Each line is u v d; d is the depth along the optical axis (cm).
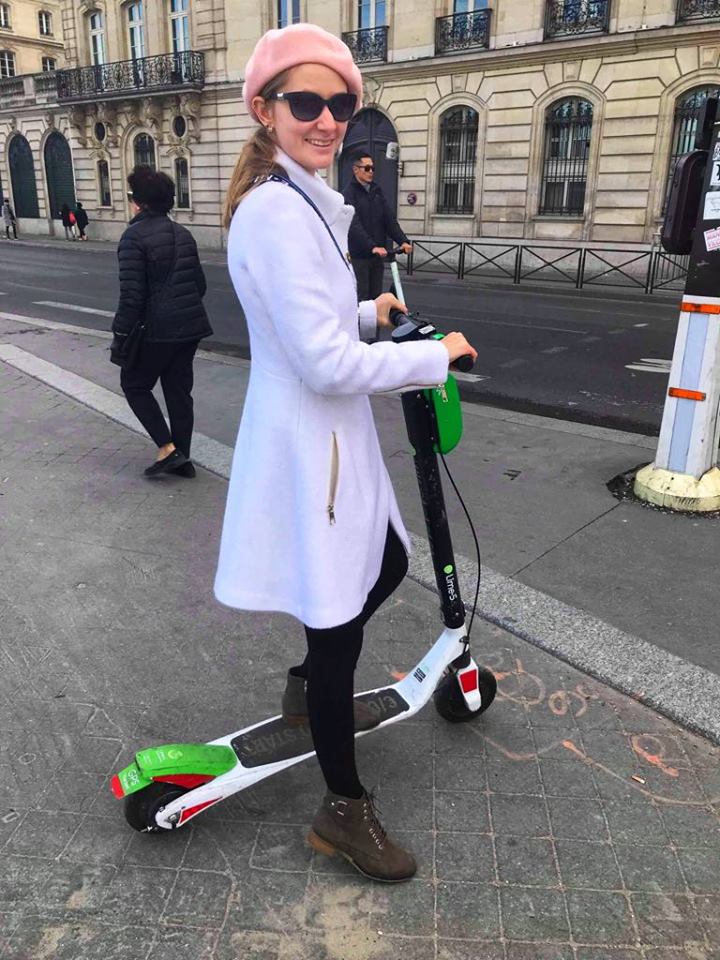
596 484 455
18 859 200
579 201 1950
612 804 219
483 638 300
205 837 208
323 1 2253
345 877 196
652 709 260
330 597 174
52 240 3167
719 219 384
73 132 3125
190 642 297
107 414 594
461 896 190
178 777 200
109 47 2930
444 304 1358
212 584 341
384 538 193
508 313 1246
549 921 184
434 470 213
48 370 735
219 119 2620
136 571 353
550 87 1897
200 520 409
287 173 162
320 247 159
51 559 364
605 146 1853
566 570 351
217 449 518
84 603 325
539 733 248
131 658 287
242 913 186
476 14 1969
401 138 2178
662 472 425
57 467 487
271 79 157
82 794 222
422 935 180
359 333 209
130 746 241
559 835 209
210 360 805
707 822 213
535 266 2005
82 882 193
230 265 169
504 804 219
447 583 227
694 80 1711
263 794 224
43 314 1177
